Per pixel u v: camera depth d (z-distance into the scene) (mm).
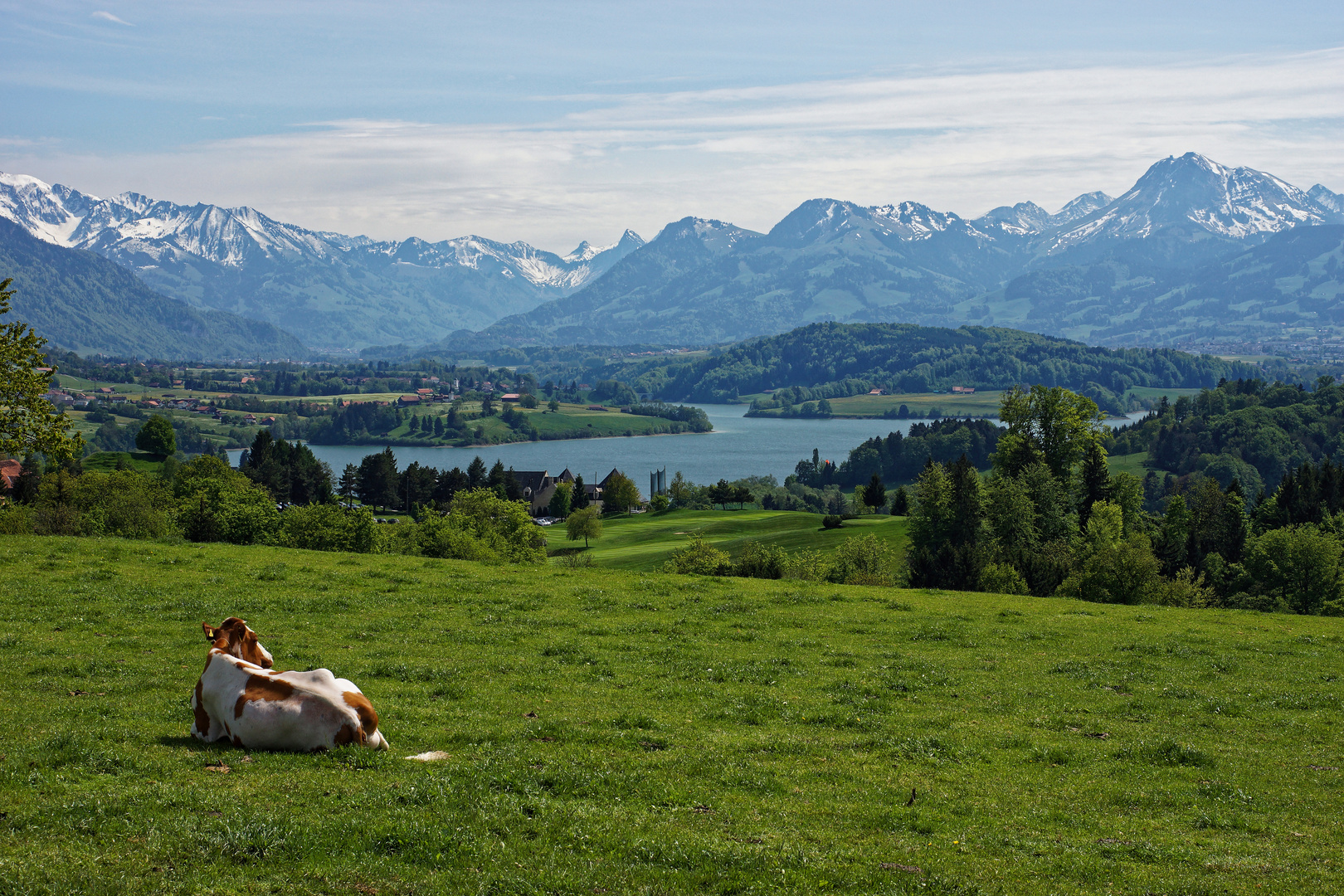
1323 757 20984
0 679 21219
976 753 20188
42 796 13180
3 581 35000
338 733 16625
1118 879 12930
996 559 88062
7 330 47938
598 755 17766
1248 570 90812
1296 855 14531
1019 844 14414
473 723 19719
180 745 16531
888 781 17609
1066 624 39094
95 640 26188
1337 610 79562
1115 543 85438
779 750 19391
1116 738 22109
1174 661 31922
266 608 32812
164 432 199125
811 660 29750
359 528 91000
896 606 41562
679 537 151375
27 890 10180
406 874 11555
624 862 12484
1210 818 16344
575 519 154375
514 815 13805
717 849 12938
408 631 30578
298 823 12672
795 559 98562
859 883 12234
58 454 49438
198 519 79250
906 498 171125
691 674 26625
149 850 11570
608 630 32750
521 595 38969
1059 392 105438
